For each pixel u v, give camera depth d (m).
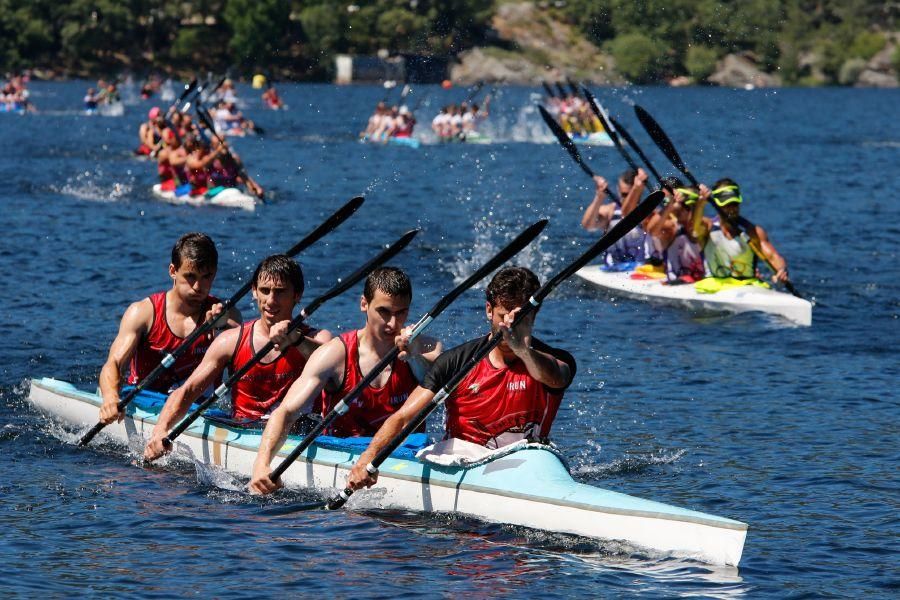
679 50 178.62
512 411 18.91
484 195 72.88
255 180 78.94
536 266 46.22
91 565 16.62
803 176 89.50
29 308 35.72
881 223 62.00
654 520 17.19
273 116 161.12
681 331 34.53
